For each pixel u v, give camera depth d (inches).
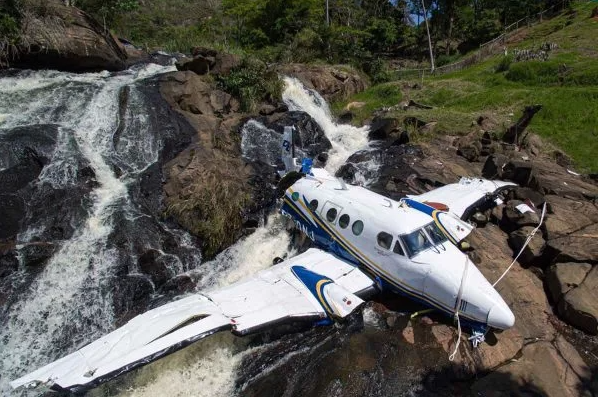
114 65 679.7
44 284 336.5
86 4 909.8
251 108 657.0
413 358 281.7
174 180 454.0
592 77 877.2
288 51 1067.3
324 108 797.9
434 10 1927.9
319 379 267.0
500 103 825.5
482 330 291.4
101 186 428.8
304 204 418.6
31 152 410.0
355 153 618.5
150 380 272.7
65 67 624.4
